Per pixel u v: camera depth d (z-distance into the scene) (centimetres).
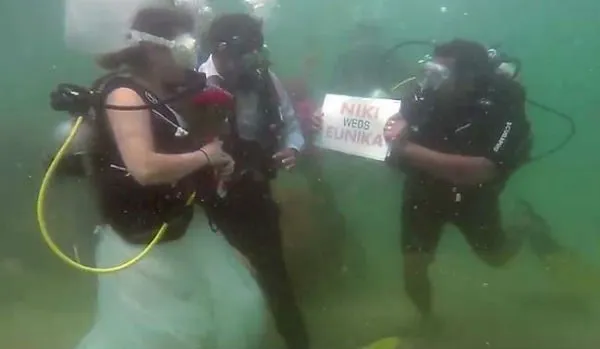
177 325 157
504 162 176
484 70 171
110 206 145
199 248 157
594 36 173
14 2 149
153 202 145
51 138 150
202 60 150
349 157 175
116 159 139
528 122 176
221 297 161
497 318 190
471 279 192
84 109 137
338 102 171
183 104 141
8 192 166
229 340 163
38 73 154
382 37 170
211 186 152
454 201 182
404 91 174
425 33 170
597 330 186
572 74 179
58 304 176
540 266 192
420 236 186
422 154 176
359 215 181
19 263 174
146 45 137
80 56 147
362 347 180
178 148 142
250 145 155
